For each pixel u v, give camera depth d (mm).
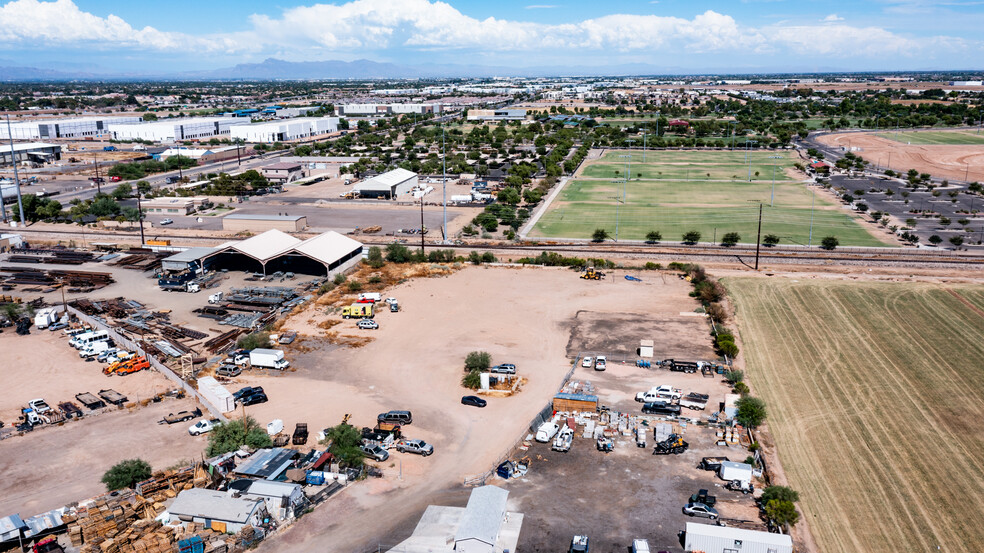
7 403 70938
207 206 181250
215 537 49125
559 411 69188
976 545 48375
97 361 82125
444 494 54625
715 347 85625
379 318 97000
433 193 198375
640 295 107438
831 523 50812
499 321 95812
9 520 49062
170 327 91688
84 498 54406
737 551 46562
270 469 55781
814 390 73438
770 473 57000
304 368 79688
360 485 56062
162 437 63812
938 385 74125
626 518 51125
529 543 48188
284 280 115250
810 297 105062
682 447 60938
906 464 58812
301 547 48281
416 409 69562
